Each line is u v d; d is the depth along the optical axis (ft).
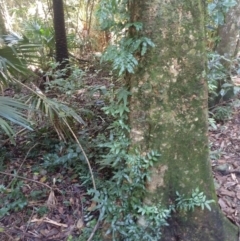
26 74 11.43
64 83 13.32
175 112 7.38
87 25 23.24
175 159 7.63
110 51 7.31
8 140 12.44
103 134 11.17
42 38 18.86
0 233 8.85
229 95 14.53
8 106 8.50
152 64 7.16
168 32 6.95
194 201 7.66
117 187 8.04
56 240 8.66
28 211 9.48
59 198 9.89
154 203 7.75
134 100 7.55
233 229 8.17
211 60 12.46
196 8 6.93
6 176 10.86
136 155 7.72
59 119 10.69
